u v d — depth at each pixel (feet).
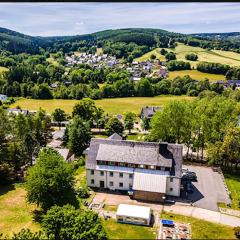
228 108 295.89
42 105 627.87
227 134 276.62
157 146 242.58
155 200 221.87
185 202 221.25
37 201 196.95
